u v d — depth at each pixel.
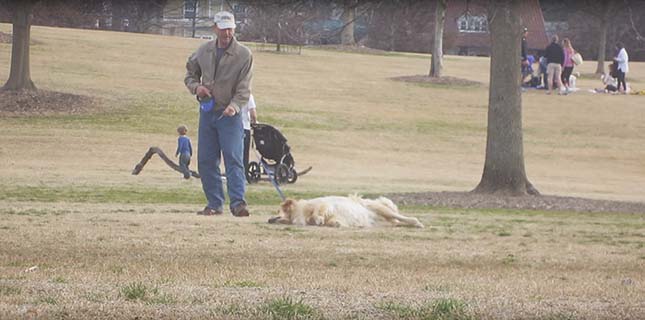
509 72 20.58
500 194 20.56
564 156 33.56
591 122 40.25
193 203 17.00
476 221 15.14
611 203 20.23
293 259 9.39
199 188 20.34
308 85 44.94
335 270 8.69
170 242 10.27
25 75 35.81
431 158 31.44
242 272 8.28
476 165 30.39
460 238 12.06
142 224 12.01
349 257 9.71
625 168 31.75
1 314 5.82
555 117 40.97
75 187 19.55
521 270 9.27
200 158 13.12
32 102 34.66
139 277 7.71
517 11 20.27
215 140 12.98
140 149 28.67
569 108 42.97
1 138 29.06
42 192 18.23
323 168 27.41
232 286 7.34
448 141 35.03
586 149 35.03
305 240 10.89
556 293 7.50
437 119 39.34
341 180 24.09
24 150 27.33
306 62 52.28
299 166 27.59
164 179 22.34
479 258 10.06
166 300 6.44
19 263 8.48
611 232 14.02
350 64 53.12
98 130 31.44
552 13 25.88
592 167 31.69
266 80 45.16
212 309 6.20
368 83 47.03
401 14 24.05
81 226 11.66
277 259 9.34
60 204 15.71
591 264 9.95
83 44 49.72
